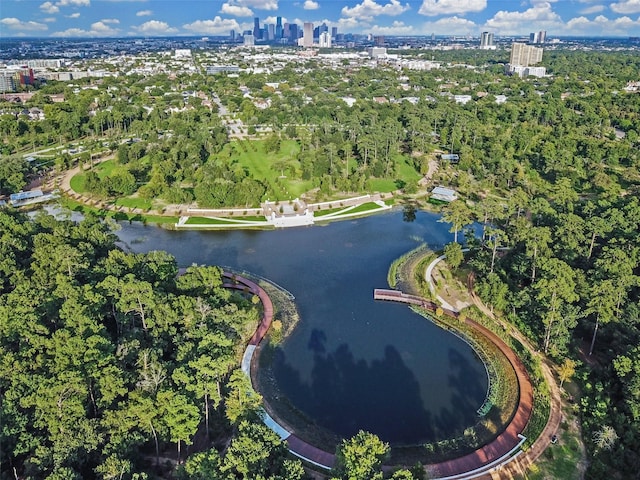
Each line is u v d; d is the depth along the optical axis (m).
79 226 183.25
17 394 104.38
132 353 120.00
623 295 142.00
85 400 106.56
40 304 129.62
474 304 170.50
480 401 129.50
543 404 124.69
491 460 110.56
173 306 137.62
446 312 166.25
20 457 100.56
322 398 130.25
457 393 132.25
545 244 172.88
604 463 107.56
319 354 147.38
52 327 130.12
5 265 149.75
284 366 142.00
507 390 131.50
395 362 144.12
